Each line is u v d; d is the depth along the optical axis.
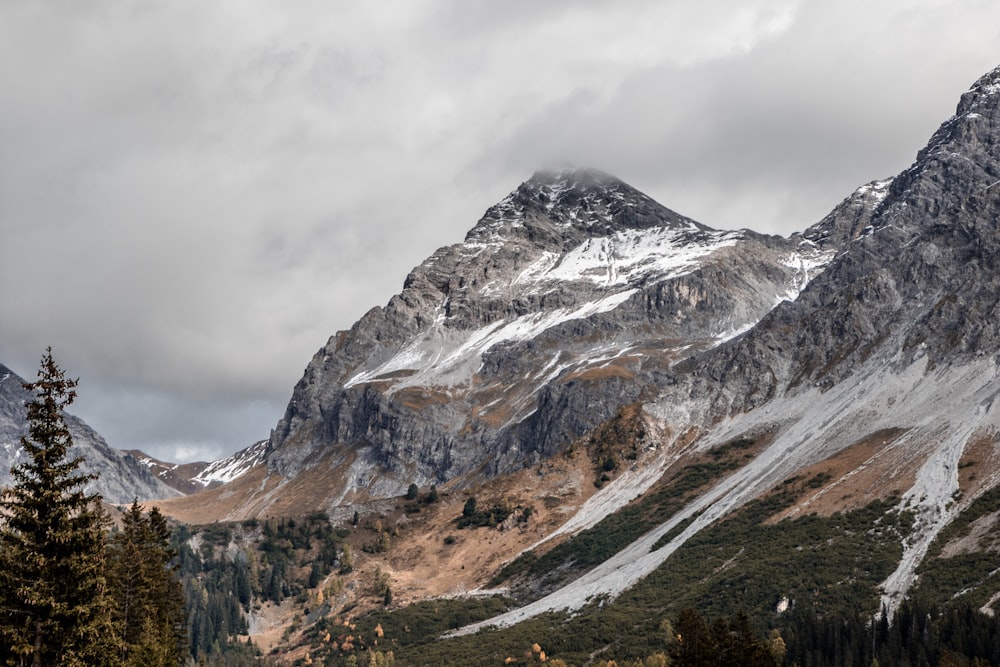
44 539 92.25
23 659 91.00
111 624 96.06
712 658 127.12
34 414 94.12
